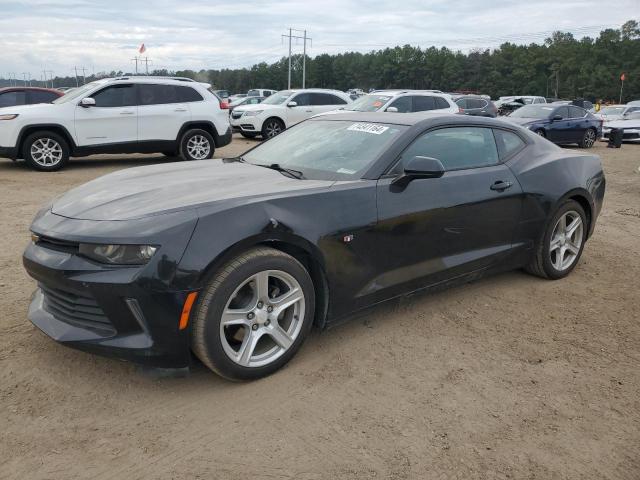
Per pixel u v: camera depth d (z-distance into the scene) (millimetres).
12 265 4840
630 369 3338
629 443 2650
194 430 2666
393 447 2574
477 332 3787
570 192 4629
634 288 4715
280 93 18828
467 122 4203
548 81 105812
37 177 9828
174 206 2941
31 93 13625
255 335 3033
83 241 2785
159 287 2686
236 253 2879
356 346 3533
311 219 3162
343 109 15914
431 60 116062
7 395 2879
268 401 2918
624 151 18375
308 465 2443
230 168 4008
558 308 4242
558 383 3162
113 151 11070
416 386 3094
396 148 3684
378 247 3471
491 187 4098
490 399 2982
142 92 11273
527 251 4504
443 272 3895
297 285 3133
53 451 2482
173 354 2795
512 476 2410
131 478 2336
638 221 7504
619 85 98688
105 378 3074
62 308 3031
